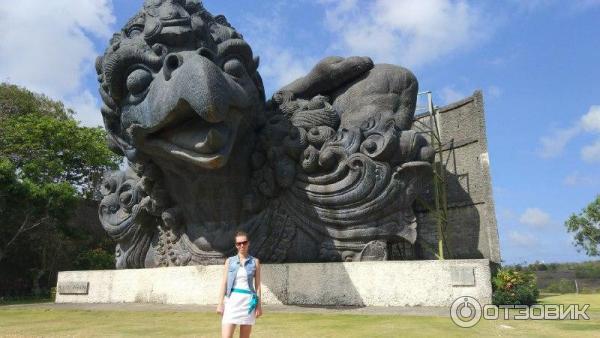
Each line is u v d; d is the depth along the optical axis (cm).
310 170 868
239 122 777
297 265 821
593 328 521
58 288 1045
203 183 875
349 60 957
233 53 827
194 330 561
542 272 1706
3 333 576
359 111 909
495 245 1278
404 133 868
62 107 2545
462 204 1381
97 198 2409
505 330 510
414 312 675
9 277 1967
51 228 1902
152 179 905
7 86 2350
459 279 725
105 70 795
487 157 1339
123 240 1023
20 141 2059
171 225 926
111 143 905
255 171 910
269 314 677
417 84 963
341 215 841
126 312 761
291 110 936
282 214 884
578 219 2258
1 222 1681
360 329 534
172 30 781
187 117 755
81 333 560
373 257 826
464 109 1430
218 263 882
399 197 839
